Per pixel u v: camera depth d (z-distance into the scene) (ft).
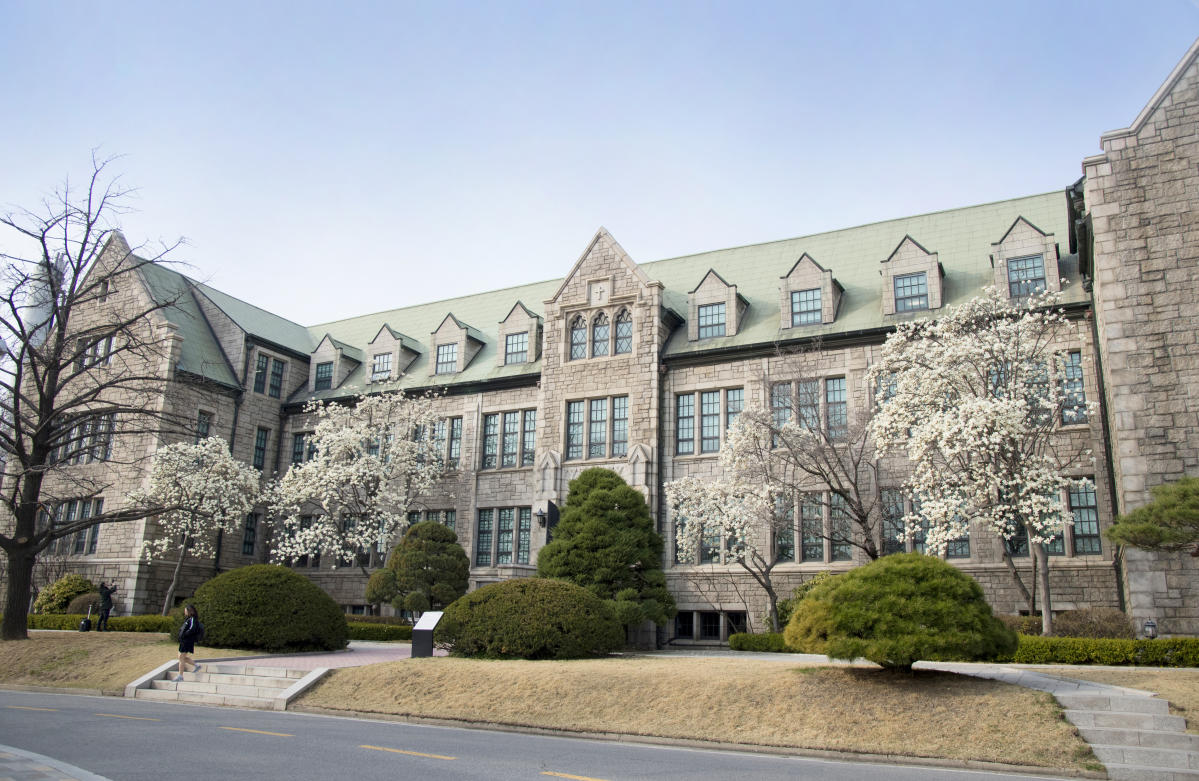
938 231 117.19
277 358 151.53
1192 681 53.57
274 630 83.05
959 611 53.57
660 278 135.13
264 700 62.80
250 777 34.73
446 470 132.98
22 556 90.79
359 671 66.23
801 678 55.98
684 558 107.04
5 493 135.64
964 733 47.14
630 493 104.12
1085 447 92.63
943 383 83.71
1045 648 67.67
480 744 46.91
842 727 49.39
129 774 34.91
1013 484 77.71
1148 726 46.44
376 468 123.95
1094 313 94.07
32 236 92.02
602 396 118.73
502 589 75.66
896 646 52.47
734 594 106.63
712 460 111.24
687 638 108.47
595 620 75.20
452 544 113.09
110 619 113.60
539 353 132.26
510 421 131.13
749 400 111.14
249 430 143.54
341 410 131.34
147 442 129.80
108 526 129.29
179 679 70.03
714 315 118.42
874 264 117.50
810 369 108.47
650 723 52.70
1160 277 79.41
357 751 42.45
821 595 57.36
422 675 63.93
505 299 151.53
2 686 76.95
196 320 147.74
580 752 45.34
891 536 100.83
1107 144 84.02
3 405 92.68
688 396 116.37
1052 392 83.41
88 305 142.10
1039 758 44.27
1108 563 88.94
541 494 118.42
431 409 133.59
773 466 99.76
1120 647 65.21
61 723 51.08
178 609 85.87
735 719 52.01
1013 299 100.78
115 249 142.41
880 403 90.63
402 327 159.22
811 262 113.39
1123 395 78.74
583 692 57.62
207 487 122.31
